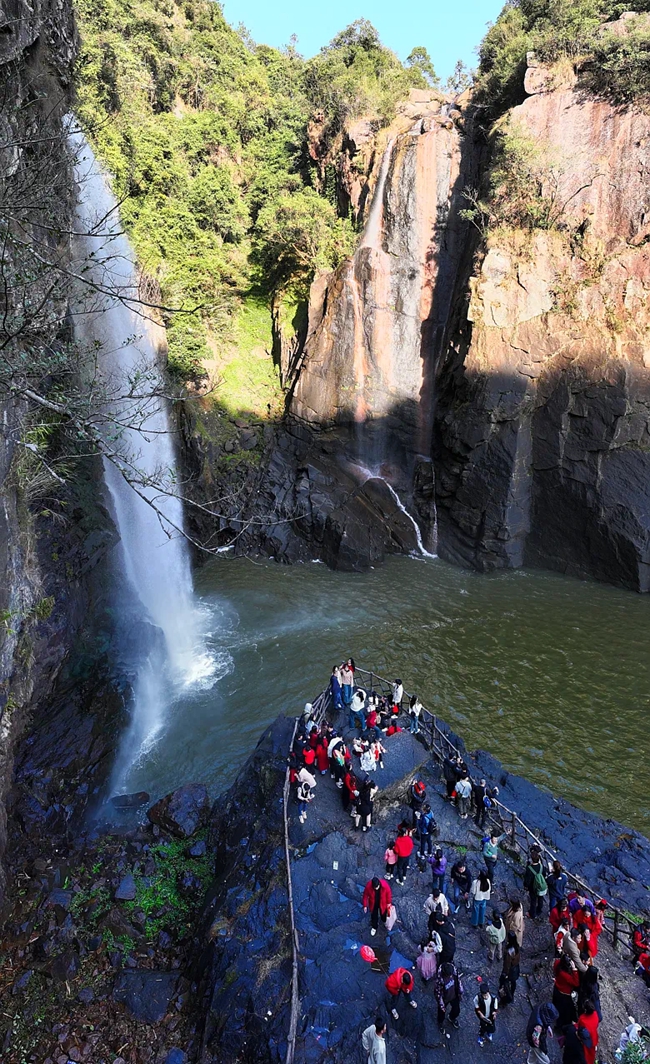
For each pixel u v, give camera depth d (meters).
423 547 39.31
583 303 33.72
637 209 33.06
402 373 42.16
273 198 48.41
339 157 46.69
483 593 32.94
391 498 40.44
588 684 24.56
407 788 16.16
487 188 37.47
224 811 17.28
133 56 39.38
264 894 13.52
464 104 43.19
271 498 38.91
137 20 41.31
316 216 43.84
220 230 45.12
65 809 16.91
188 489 38.31
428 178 41.81
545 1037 10.38
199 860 16.27
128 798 18.48
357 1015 10.99
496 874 14.41
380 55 49.00
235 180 47.94
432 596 32.59
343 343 41.56
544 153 34.44
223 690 24.41
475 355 36.03
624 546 32.69
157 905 15.12
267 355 47.84
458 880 13.20
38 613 18.08
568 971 10.80
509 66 37.59
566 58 34.94
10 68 14.26
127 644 23.05
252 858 14.60
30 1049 11.83
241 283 46.38
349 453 41.50
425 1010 10.99
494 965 12.12
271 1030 10.96
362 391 41.91
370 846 14.48
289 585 33.88
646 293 32.62
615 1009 11.63
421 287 42.09
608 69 33.12
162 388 10.77
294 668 25.81
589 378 33.31
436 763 17.62
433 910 11.78
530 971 12.12
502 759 20.45
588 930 11.95
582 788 19.25
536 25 37.12
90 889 15.30
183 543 36.50
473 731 21.83
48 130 14.66
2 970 13.23
